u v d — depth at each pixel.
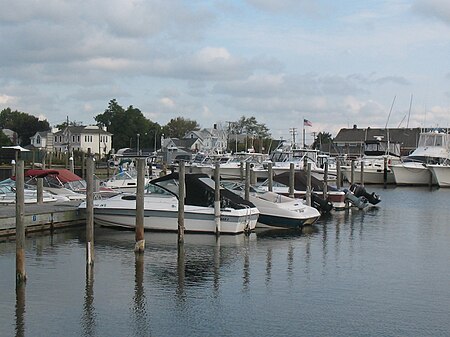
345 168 66.38
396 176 67.31
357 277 19.81
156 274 19.55
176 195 26.91
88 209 20.06
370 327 14.79
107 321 14.94
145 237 25.80
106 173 66.56
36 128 143.12
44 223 26.50
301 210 30.70
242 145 134.12
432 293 17.92
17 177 17.36
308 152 63.53
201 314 15.59
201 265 21.03
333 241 27.06
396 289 18.36
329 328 14.68
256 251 23.91
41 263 20.58
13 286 17.66
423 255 23.92
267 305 16.44
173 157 79.75
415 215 38.22
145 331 14.31
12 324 14.56
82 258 21.50
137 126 140.25
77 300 16.53
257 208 29.19
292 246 25.38
